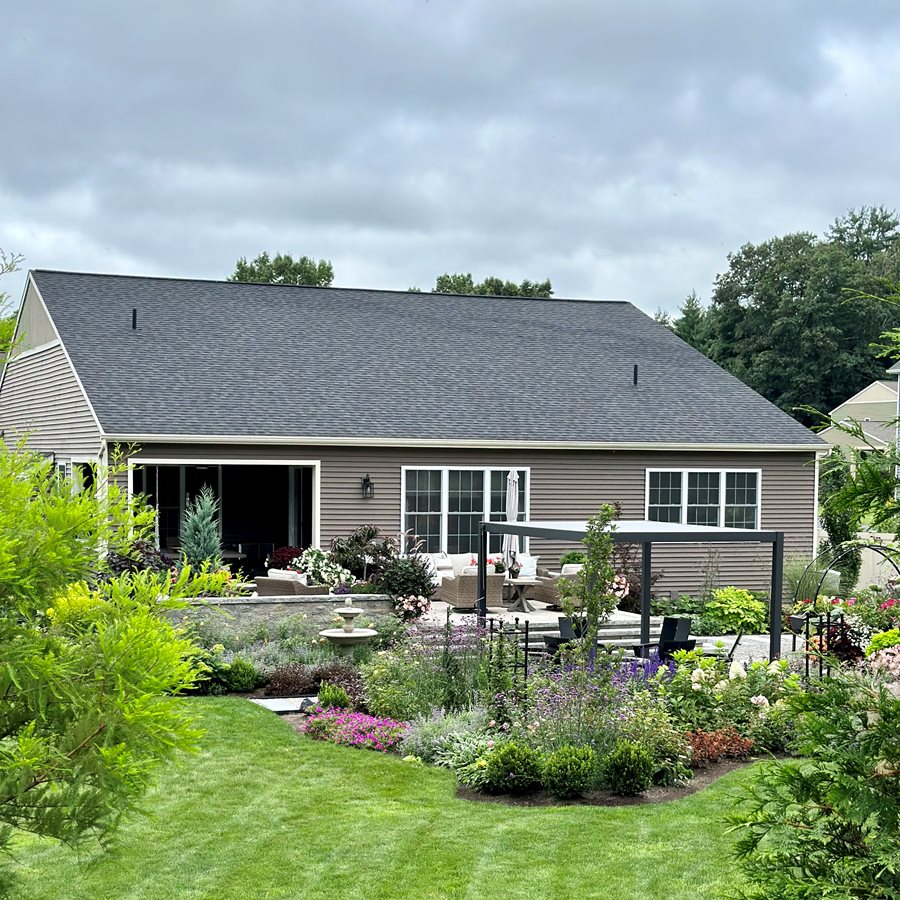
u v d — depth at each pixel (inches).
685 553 975.0
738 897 189.8
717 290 2332.7
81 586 184.9
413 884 316.5
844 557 944.3
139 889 314.5
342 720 506.9
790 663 577.9
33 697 169.0
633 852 339.3
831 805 179.8
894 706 169.8
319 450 869.8
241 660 605.9
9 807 166.1
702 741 455.8
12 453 190.9
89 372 873.5
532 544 933.2
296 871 328.2
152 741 171.2
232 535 1054.4
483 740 455.8
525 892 309.0
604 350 1125.1
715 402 1054.4
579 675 458.9
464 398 970.1
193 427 829.8
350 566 836.0
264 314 1047.6
